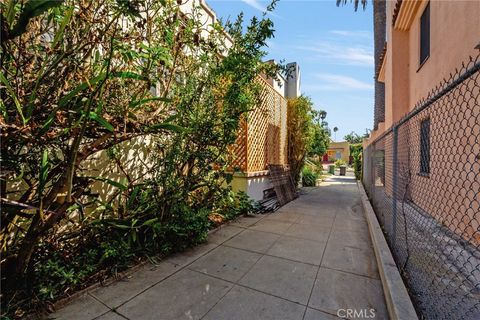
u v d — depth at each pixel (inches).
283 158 311.1
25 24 53.1
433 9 175.2
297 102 337.4
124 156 128.0
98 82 69.5
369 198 263.0
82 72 76.4
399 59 247.0
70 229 95.8
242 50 123.4
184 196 127.8
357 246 125.0
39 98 67.7
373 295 81.0
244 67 124.1
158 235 112.0
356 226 161.6
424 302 72.7
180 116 109.5
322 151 499.8
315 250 119.3
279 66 132.7
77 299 77.5
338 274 95.0
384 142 179.2
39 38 75.2
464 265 88.3
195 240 123.3
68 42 74.2
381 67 325.4
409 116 94.2
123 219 104.0
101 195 118.4
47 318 68.7
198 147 128.4
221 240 133.0
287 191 262.5
